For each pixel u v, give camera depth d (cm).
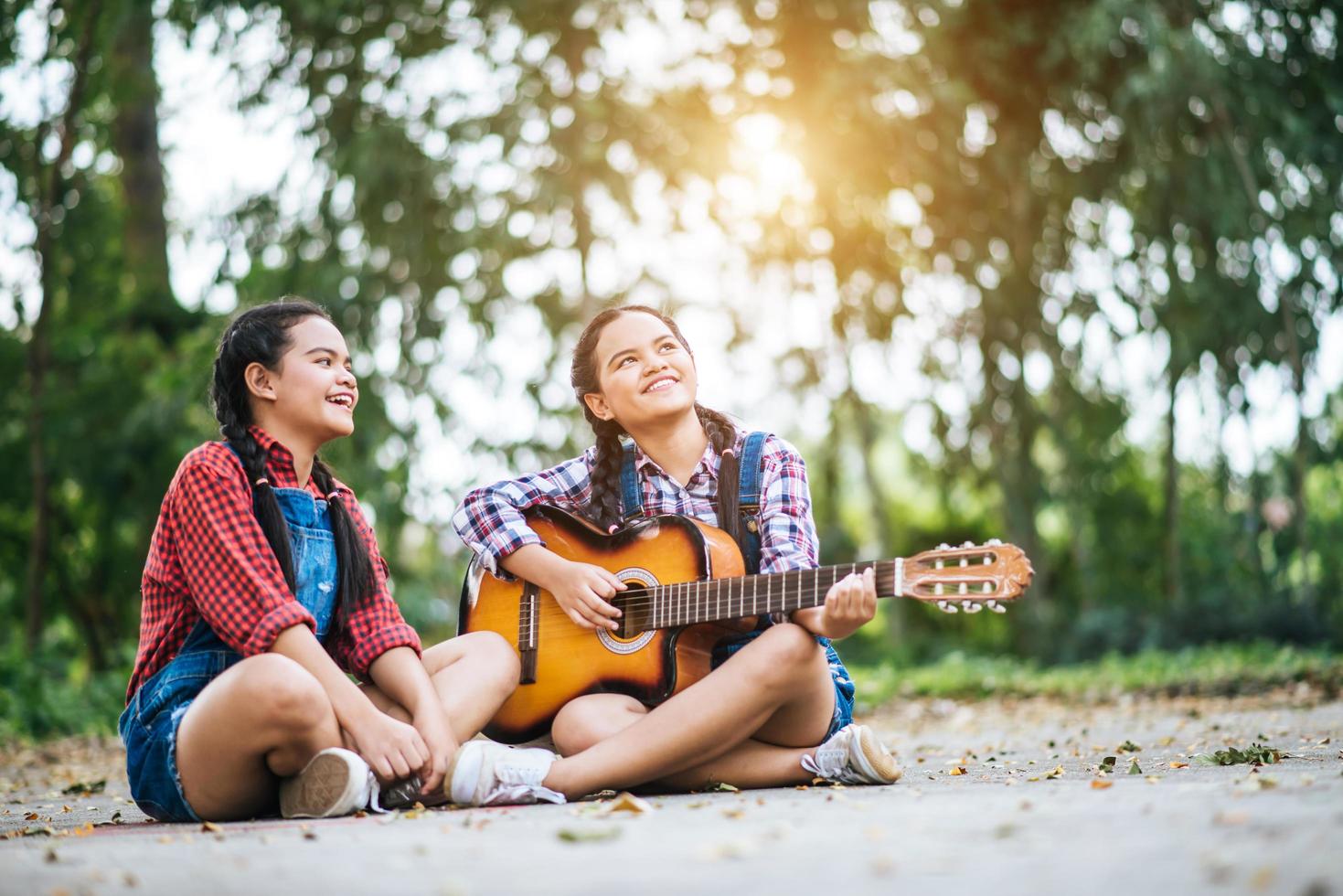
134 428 1238
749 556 323
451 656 316
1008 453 1321
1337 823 179
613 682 310
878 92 1186
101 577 1484
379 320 1174
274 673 273
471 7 1195
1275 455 1165
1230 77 1113
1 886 180
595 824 223
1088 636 1233
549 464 1184
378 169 1138
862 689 950
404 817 260
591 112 1144
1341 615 1173
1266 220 1127
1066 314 1256
